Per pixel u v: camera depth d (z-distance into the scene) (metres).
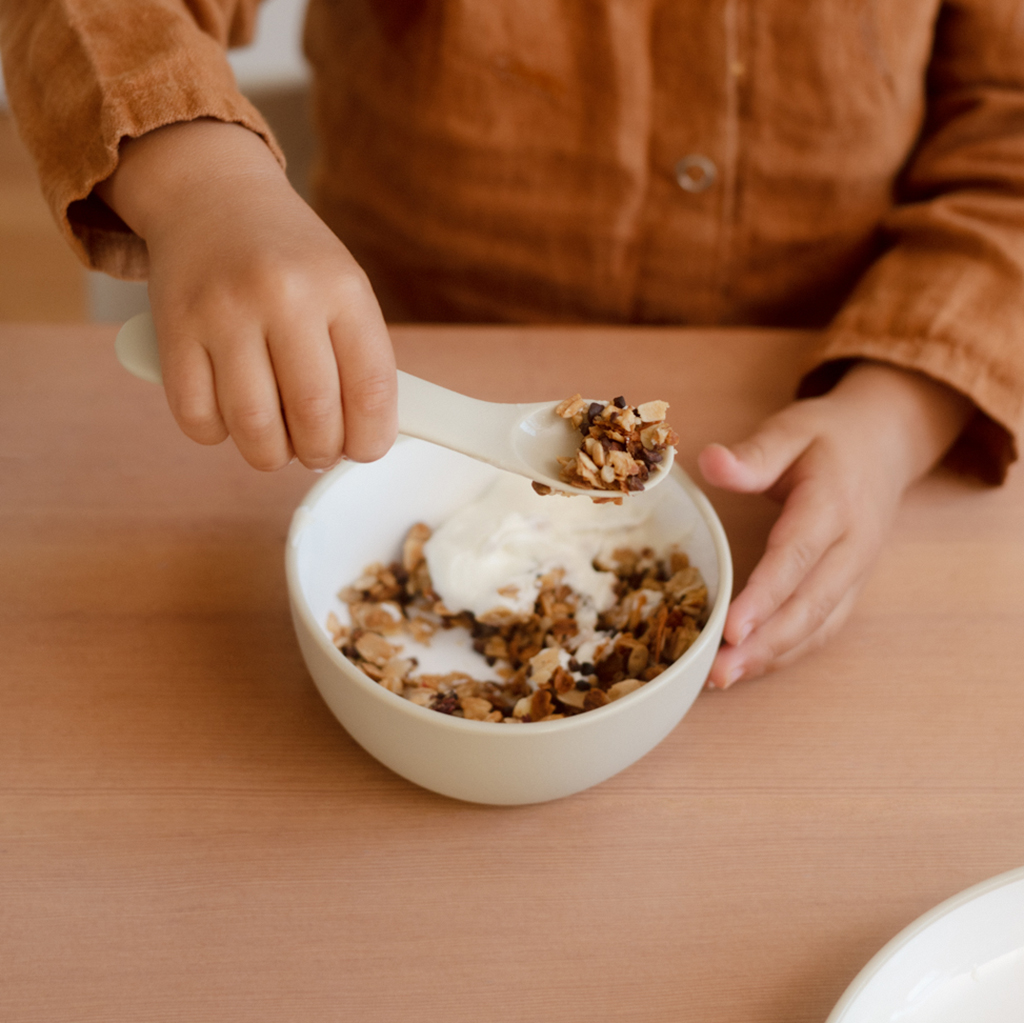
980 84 0.56
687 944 0.34
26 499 0.44
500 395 0.48
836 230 0.58
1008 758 0.38
